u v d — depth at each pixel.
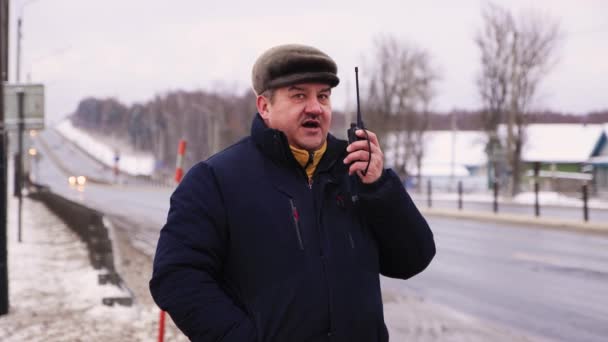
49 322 7.12
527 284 9.85
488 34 39.22
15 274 10.12
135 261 11.93
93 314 7.50
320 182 2.32
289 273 2.19
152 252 13.33
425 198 39.31
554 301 8.62
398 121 54.12
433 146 70.62
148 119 169.62
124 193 55.50
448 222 21.41
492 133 39.62
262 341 2.14
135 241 15.50
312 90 2.34
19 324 7.03
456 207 29.30
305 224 2.24
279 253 2.20
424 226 2.44
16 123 13.23
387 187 2.31
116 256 11.84
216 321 2.11
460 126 108.31
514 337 6.81
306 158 2.36
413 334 6.96
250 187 2.27
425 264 2.48
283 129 2.36
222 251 2.26
